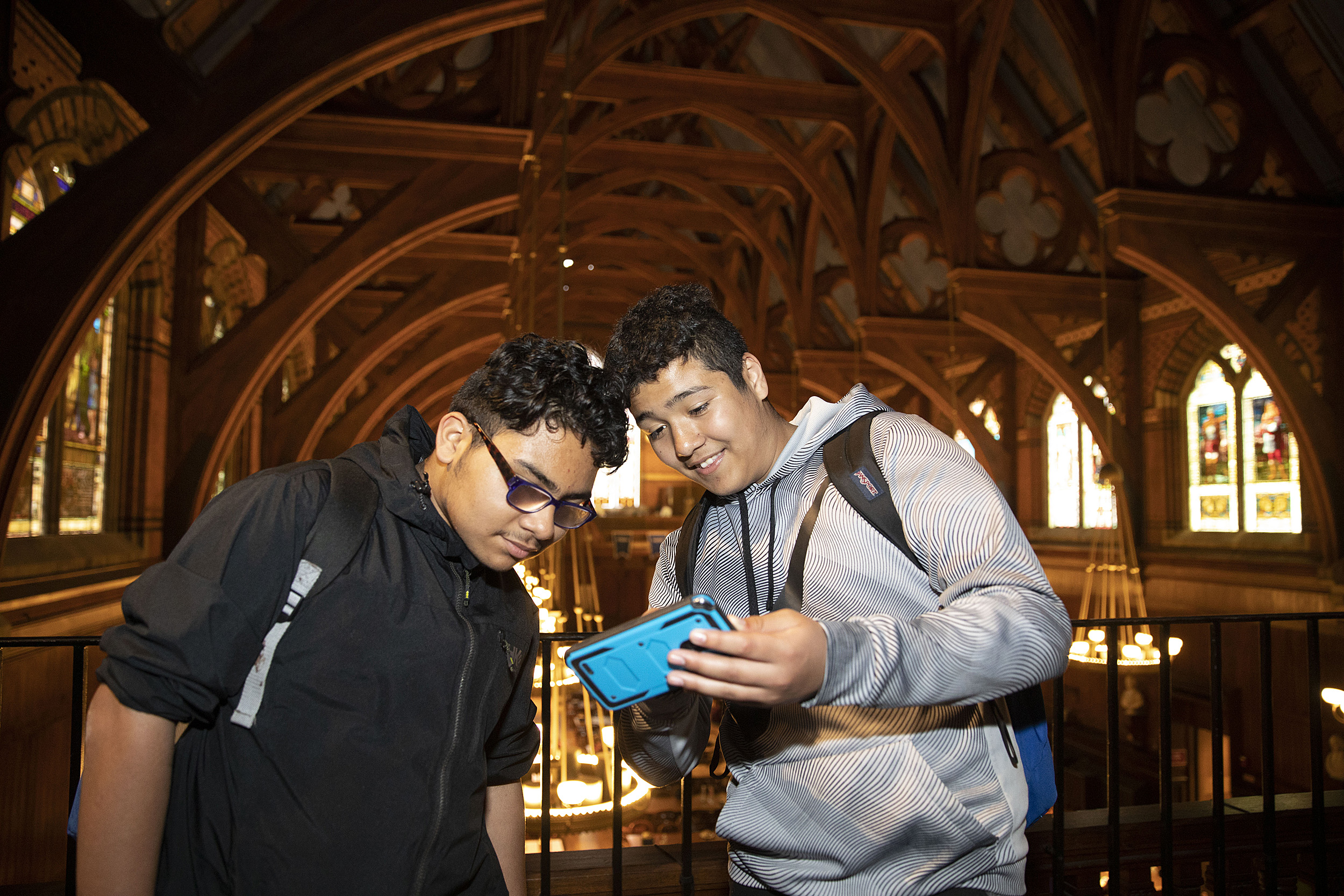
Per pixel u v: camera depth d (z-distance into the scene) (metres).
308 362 13.98
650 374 1.10
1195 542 11.02
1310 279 8.41
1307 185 8.45
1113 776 2.13
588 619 10.17
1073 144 10.61
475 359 15.30
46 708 5.73
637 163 13.16
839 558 1.06
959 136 9.85
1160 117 9.58
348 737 0.95
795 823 1.14
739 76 10.93
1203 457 11.12
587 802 4.69
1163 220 8.01
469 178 6.50
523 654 1.17
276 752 0.94
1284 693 9.32
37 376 4.45
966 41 9.53
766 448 1.17
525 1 4.73
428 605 1.01
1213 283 8.09
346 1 4.76
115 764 0.86
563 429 0.98
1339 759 8.30
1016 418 14.68
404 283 13.80
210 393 7.00
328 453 10.93
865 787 1.07
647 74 10.59
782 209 15.39
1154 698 10.91
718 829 1.21
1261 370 8.31
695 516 1.30
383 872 0.95
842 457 1.09
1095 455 12.90
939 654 0.77
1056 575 13.30
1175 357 11.37
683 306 1.13
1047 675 0.83
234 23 6.88
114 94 6.82
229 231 9.35
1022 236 12.38
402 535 1.04
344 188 11.16
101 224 4.55
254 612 0.92
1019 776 1.12
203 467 6.96
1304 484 9.55
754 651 0.71
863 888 1.10
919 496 1.01
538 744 1.30
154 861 0.89
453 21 4.73
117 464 7.08
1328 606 8.70
